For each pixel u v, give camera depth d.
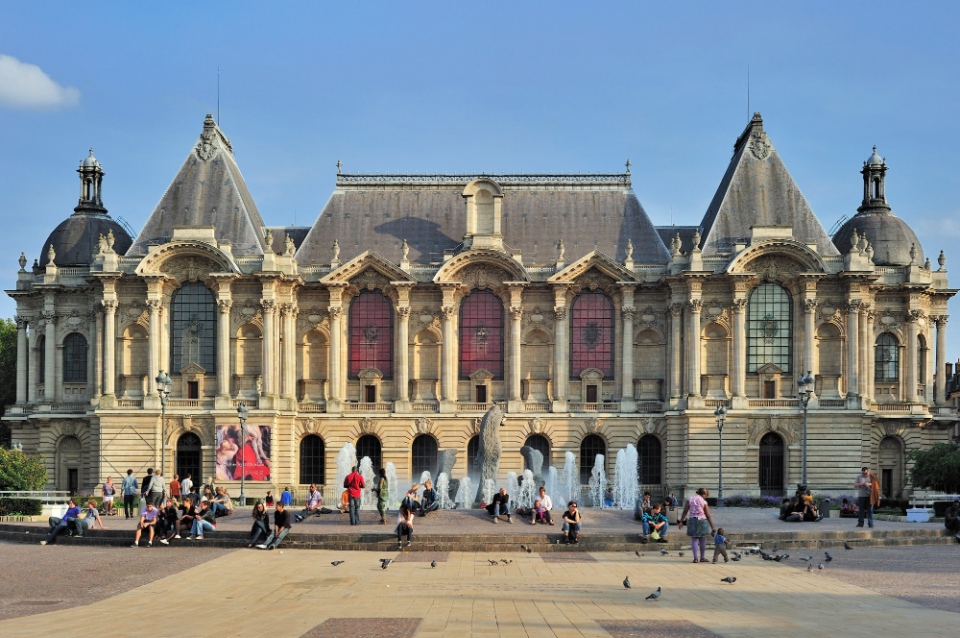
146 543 68.69
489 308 128.50
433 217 134.25
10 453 108.50
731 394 123.06
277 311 124.19
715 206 133.50
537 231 132.88
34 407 130.38
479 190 128.12
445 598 46.12
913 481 115.00
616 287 126.19
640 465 126.50
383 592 48.31
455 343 127.44
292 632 37.94
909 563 60.03
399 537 66.50
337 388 126.06
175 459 123.31
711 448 121.62
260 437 121.38
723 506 115.19
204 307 124.94
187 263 124.38
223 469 121.25
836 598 46.44
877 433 127.31
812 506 82.25
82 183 137.75
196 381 123.88
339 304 126.38
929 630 38.53
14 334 159.25
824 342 124.62
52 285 128.62
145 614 42.84
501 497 76.19
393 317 128.12
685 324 124.12
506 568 56.94
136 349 125.44
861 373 124.62
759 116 133.75
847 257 123.25
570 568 57.00
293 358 126.44
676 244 125.81
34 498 94.44
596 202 134.88
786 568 56.91
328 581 52.06
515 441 125.12
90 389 127.19
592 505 118.94
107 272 123.12
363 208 135.38
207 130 134.50
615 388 127.06
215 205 129.75
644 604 44.50
